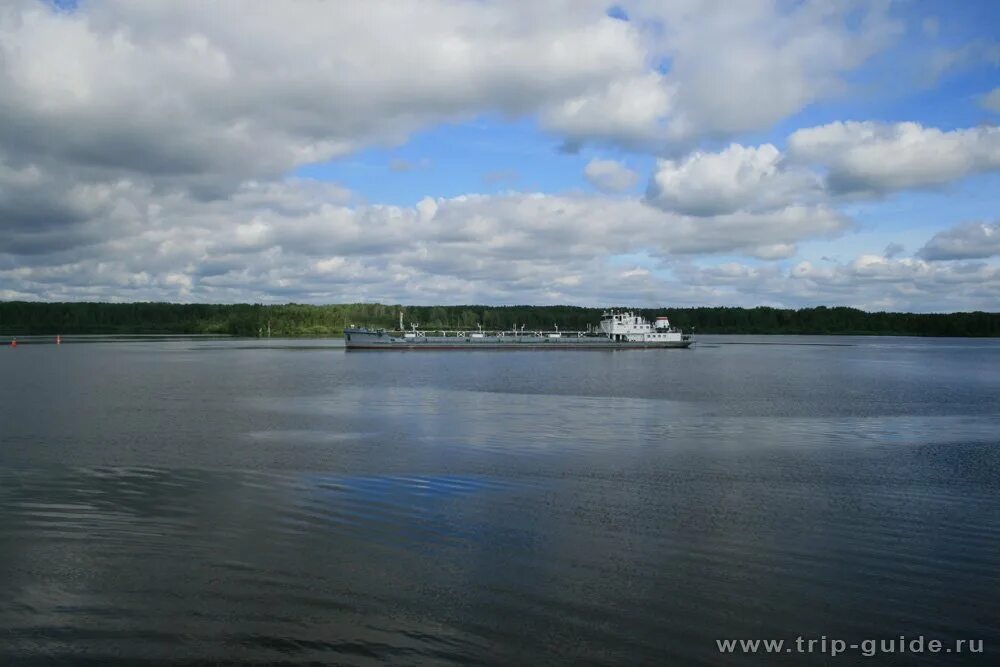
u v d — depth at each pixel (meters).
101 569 16.59
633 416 49.31
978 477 28.41
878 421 47.00
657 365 122.94
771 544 19.11
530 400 60.84
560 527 20.56
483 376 92.69
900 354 180.62
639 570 16.97
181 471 28.67
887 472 29.38
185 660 12.40
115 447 34.91
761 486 26.48
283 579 16.09
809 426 44.41
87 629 13.48
